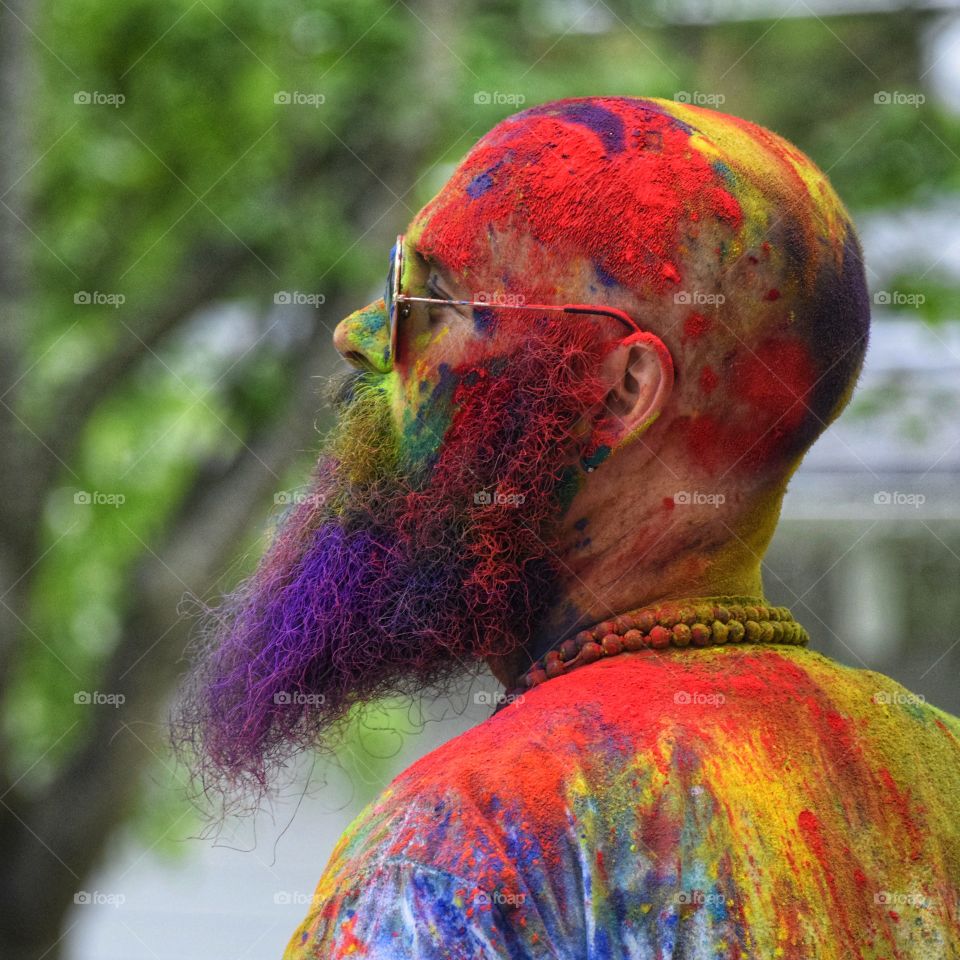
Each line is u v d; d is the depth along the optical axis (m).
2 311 16.05
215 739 4.51
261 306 20.00
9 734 17.41
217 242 19.70
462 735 3.62
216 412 20.30
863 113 21.38
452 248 4.13
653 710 3.55
